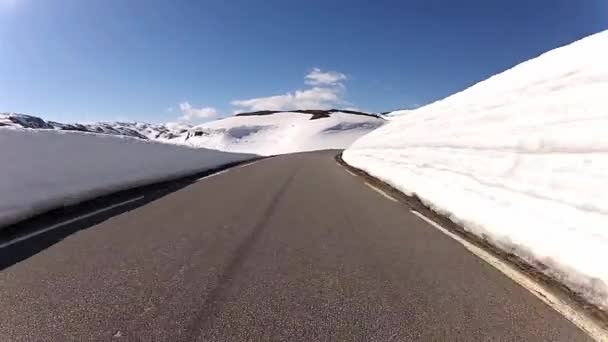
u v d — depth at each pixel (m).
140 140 13.27
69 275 4.06
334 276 4.12
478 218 5.99
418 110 17.30
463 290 3.78
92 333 2.90
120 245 5.17
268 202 8.90
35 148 7.59
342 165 24.23
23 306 3.34
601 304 3.40
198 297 3.54
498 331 2.99
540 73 7.66
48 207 7.14
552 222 4.50
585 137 4.69
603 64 5.70
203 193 10.23
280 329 2.99
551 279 4.07
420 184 9.65
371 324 3.08
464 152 7.86
